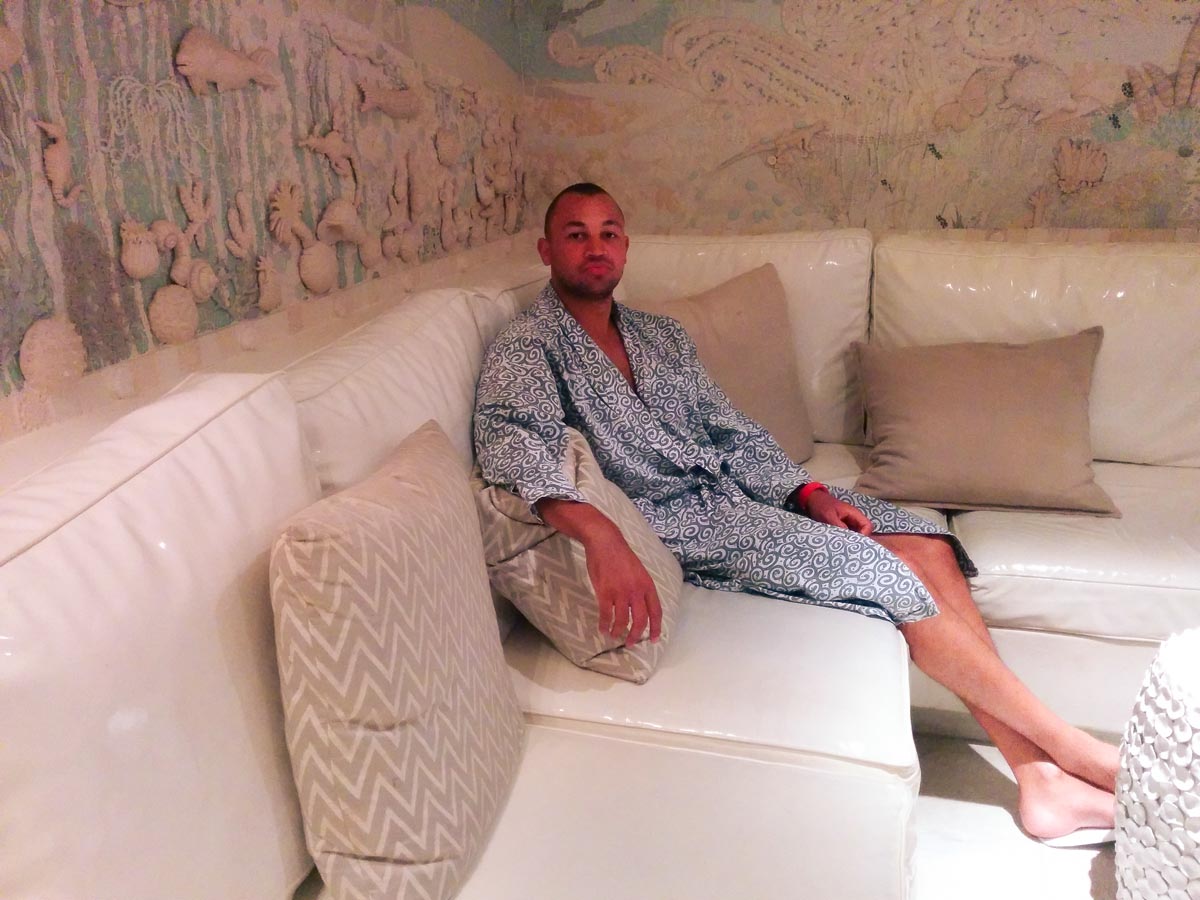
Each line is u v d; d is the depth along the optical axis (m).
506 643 1.34
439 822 0.86
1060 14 2.14
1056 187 2.27
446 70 2.04
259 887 0.79
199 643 0.75
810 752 1.09
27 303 1.05
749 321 1.92
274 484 0.92
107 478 0.77
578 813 1.00
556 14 2.39
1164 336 1.82
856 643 1.30
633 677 1.22
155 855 0.67
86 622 0.66
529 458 1.28
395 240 1.87
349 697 0.81
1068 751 1.36
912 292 1.95
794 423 1.94
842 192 2.40
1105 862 1.39
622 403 1.53
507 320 1.68
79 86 1.10
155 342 1.26
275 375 1.01
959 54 2.22
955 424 1.73
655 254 2.12
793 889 0.90
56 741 0.61
